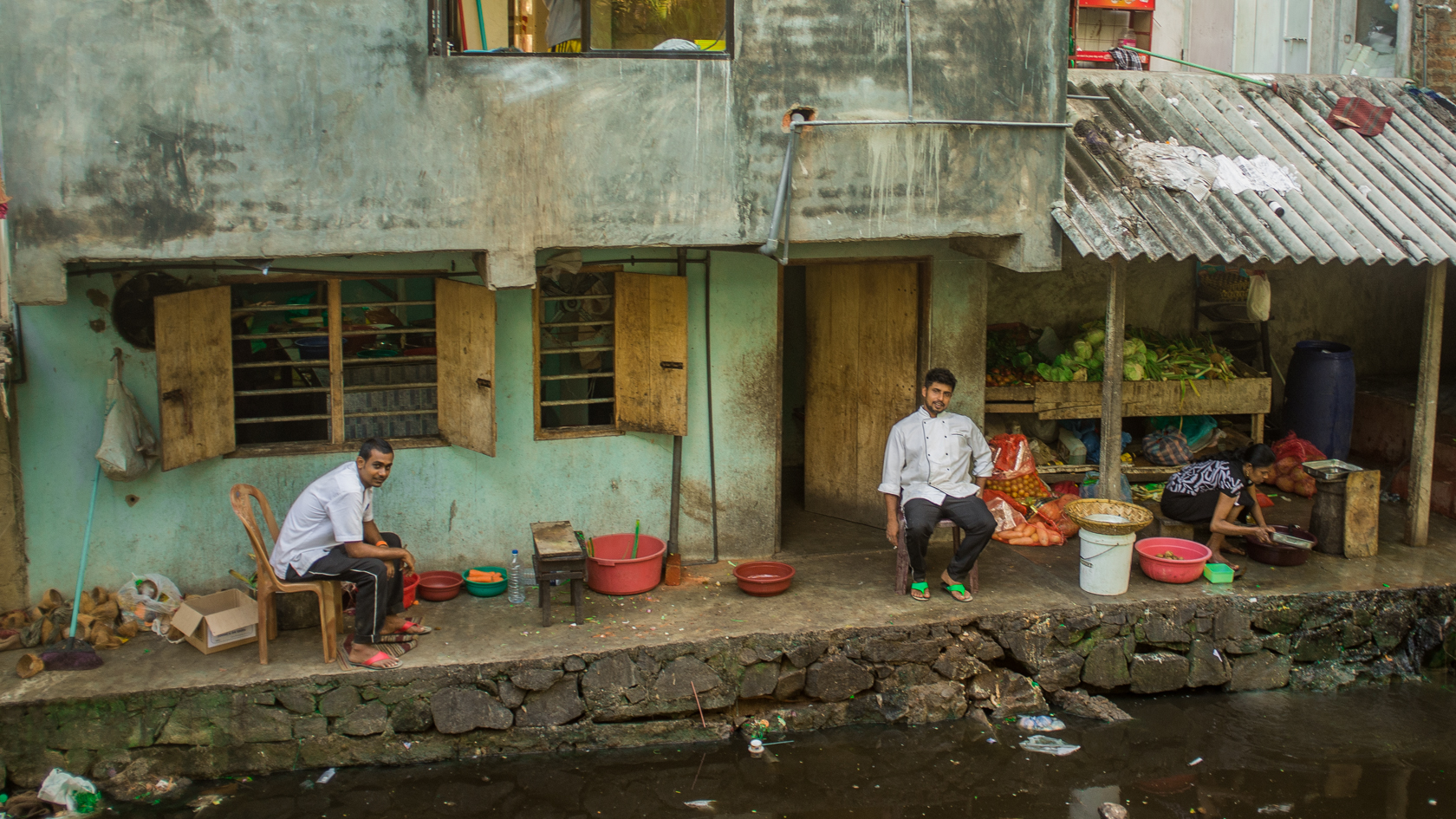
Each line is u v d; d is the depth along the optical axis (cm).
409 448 731
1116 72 894
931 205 691
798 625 677
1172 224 701
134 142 580
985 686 692
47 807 583
